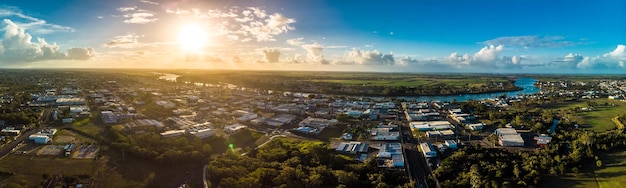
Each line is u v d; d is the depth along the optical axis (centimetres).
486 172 15362
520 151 18850
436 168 16400
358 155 18475
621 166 16088
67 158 16838
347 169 15625
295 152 17388
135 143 18338
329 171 14862
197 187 14025
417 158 18125
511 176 15325
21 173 14975
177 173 15412
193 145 18325
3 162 16200
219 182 14100
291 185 13488
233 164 15500
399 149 18912
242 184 13325
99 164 16112
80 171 15288
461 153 17162
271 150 18638
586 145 18688
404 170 16025
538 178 14525
